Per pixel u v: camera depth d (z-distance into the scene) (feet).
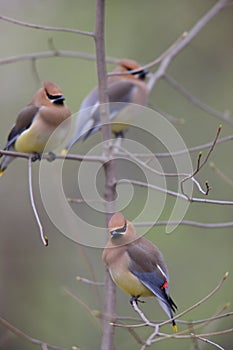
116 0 45.01
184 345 41.55
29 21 46.24
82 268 49.37
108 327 25.95
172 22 45.14
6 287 51.29
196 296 44.29
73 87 44.52
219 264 44.75
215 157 45.01
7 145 30.42
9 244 51.60
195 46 46.03
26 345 49.08
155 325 21.65
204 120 45.50
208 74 46.11
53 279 50.70
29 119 29.45
